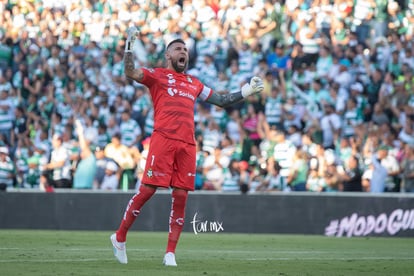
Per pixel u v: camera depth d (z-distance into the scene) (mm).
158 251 36250
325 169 57906
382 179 57156
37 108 71688
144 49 74562
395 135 62125
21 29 77000
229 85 69438
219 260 30906
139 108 66250
